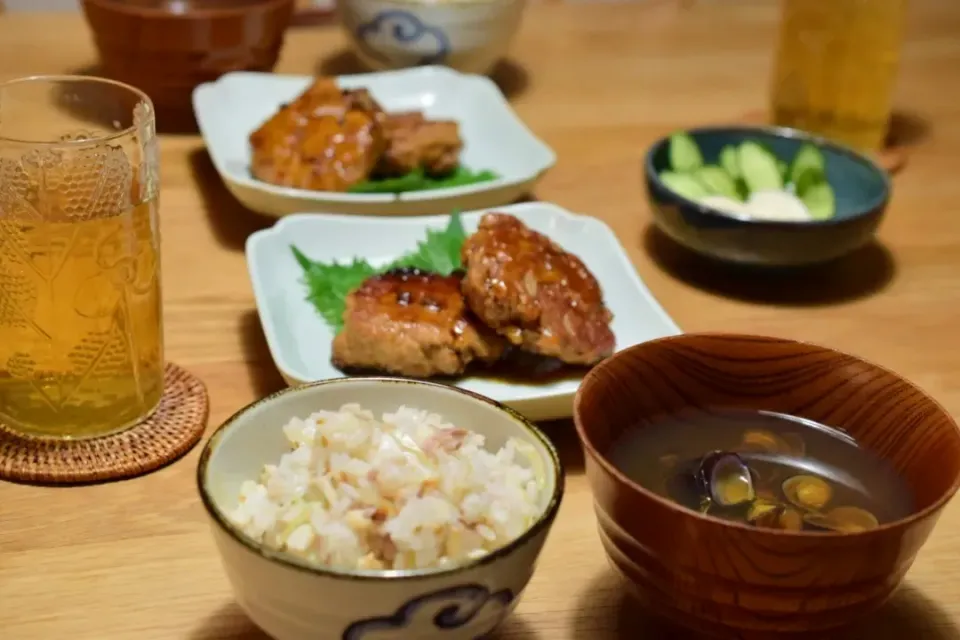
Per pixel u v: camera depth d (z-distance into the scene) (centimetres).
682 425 61
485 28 108
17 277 65
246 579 54
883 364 78
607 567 63
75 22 122
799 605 54
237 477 58
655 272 87
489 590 54
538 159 93
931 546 65
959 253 91
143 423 69
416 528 55
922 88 118
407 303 73
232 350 76
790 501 58
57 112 72
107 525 64
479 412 61
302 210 85
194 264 84
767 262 83
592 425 59
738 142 94
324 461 58
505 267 72
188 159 98
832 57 99
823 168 92
